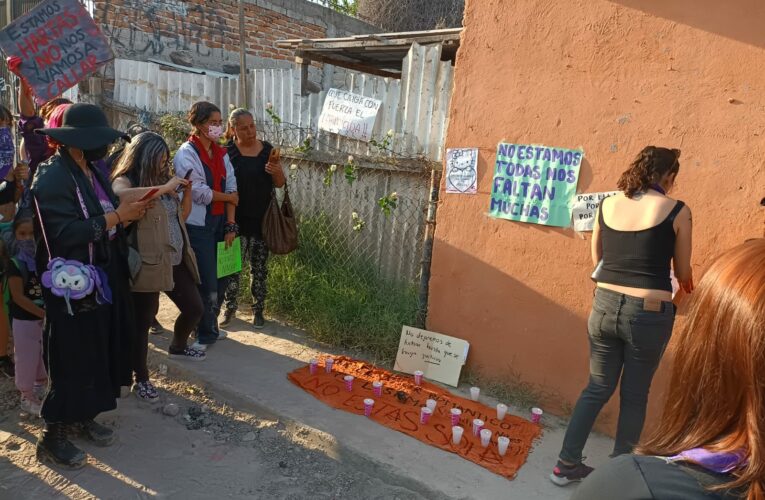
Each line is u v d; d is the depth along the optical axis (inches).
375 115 189.9
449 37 175.8
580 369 144.7
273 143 224.8
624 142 134.4
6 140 176.2
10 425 135.0
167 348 175.6
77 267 108.3
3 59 323.0
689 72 125.3
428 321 170.2
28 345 133.1
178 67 289.0
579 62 138.3
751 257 36.7
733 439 34.9
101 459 124.3
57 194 107.2
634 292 110.4
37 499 110.1
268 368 165.6
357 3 465.7
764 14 116.1
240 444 133.7
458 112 158.1
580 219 141.1
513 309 153.9
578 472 119.2
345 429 135.9
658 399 133.6
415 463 124.6
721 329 35.6
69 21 166.2
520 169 149.2
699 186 126.6
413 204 187.9
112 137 113.9
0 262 131.6
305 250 211.5
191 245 164.6
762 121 118.6
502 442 127.4
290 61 354.3
